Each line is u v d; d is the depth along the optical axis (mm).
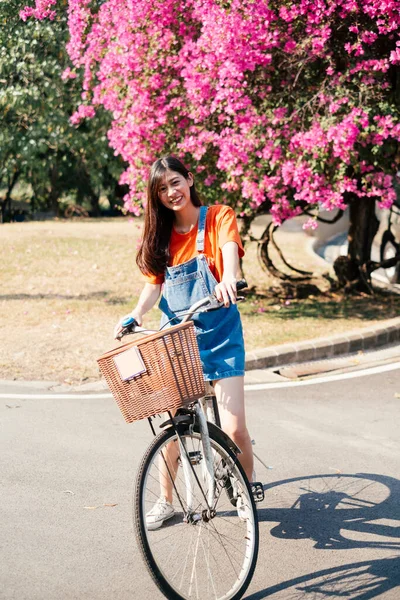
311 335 9102
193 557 3982
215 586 3729
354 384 7469
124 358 3350
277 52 8883
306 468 5309
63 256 15195
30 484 4992
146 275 4125
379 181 9016
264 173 9281
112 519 4520
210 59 8523
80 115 10273
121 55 9227
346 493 4898
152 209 3988
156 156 9719
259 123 8812
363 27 8758
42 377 7586
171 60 9203
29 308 10805
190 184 4004
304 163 8727
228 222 3979
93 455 5516
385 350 8836
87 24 9625
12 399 6898
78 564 3996
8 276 13375
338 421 6352
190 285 3984
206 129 9430
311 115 9031
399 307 10805
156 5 8883
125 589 3756
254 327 9570
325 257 17125
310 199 8828
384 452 5633
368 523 4473
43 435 5934
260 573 3922
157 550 3994
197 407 3762
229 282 3658
